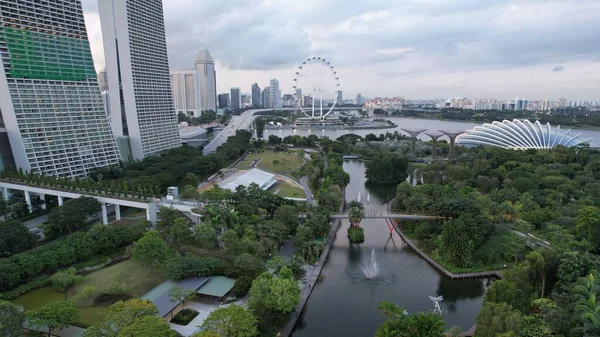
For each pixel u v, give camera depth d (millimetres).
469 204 163625
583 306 85938
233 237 137750
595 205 178375
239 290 113812
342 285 131375
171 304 104375
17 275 114562
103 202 180375
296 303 104125
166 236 146125
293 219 163375
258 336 93250
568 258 110750
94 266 132375
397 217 173250
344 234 179625
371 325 108812
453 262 141250
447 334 91438
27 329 93312
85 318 101688
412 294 125812
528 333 86312
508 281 107688
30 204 194375
